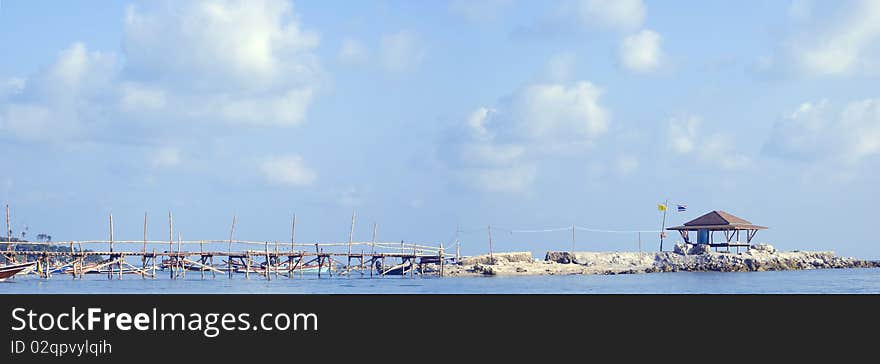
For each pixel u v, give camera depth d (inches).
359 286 6387.8
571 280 7273.6
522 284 6668.3
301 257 7096.5
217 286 6245.1
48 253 6491.1
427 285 6579.7
